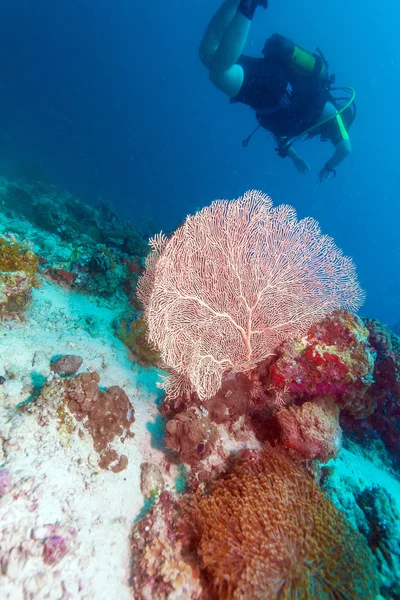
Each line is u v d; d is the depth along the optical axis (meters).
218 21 6.22
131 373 4.53
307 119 7.07
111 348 4.80
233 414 3.62
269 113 7.13
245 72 6.76
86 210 14.53
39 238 8.89
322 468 3.79
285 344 3.66
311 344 3.58
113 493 2.87
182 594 2.30
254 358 3.65
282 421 3.35
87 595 2.14
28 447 2.63
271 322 3.58
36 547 2.12
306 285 3.58
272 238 3.52
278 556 2.34
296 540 2.48
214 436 3.11
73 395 3.01
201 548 2.48
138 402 4.02
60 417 2.93
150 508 2.88
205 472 3.13
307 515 2.69
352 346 3.47
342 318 3.63
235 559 2.36
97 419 3.07
